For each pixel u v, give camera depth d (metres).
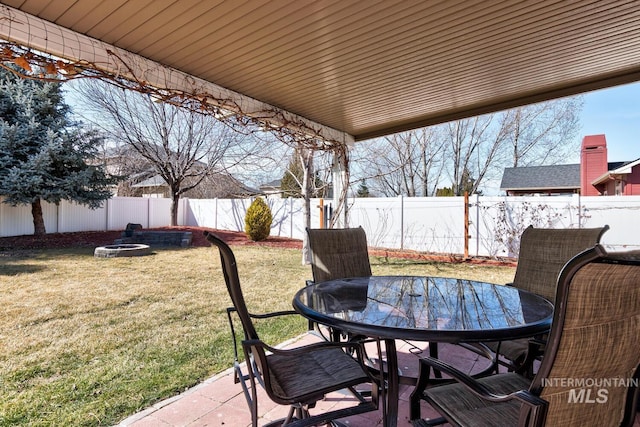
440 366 1.37
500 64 3.19
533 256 2.72
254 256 8.25
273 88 3.72
